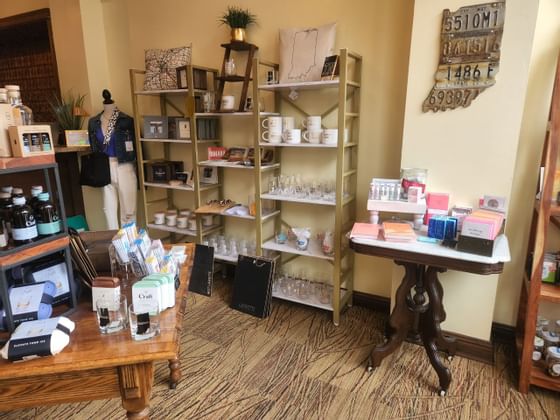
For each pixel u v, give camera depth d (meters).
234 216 2.99
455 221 1.87
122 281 1.44
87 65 3.49
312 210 2.90
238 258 2.83
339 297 2.56
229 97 2.79
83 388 1.08
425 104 2.09
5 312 1.11
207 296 3.01
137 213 3.75
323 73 2.38
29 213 1.13
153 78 3.18
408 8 2.29
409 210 2.04
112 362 1.03
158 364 2.19
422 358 2.24
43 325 1.09
